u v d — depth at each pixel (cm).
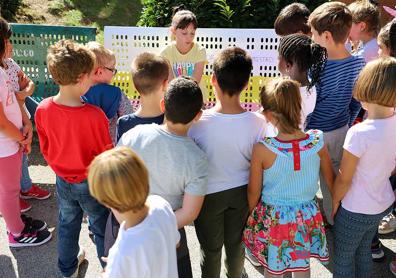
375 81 230
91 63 246
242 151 241
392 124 236
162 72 236
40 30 468
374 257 325
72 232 283
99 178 162
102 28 745
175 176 212
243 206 253
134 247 167
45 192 397
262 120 245
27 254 333
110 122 287
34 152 473
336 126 305
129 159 164
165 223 179
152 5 516
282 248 242
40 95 490
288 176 234
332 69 289
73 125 243
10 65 336
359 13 344
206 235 257
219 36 467
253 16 489
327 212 348
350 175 243
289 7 341
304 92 265
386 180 250
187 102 209
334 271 274
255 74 473
